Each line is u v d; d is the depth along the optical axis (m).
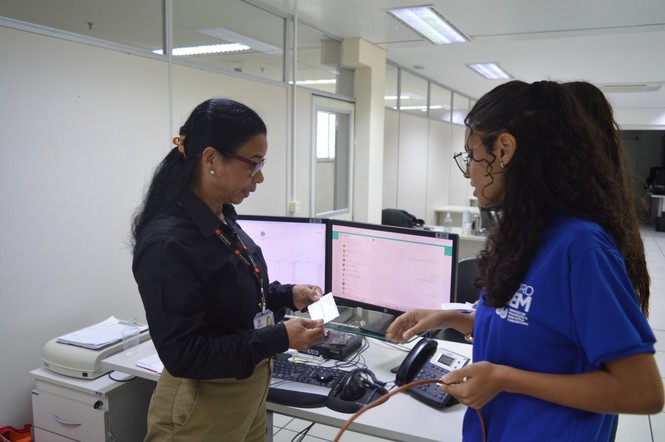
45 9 2.03
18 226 1.96
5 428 1.91
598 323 0.73
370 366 1.63
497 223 0.87
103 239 2.32
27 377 2.03
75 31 2.16
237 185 1.11
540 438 0.81
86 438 1.73
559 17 3.72
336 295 1.89
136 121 2.48
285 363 1.62
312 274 1.93
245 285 1.18
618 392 0.72
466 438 0.98
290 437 2.46
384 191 5.55
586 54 5.15
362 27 4.11
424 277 1.67
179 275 1.01
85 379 1.74
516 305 0.83
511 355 0.84
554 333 0.79
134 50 2.45
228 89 3.16
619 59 5.38
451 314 1.22
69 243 2.17
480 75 6.46
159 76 2.61
